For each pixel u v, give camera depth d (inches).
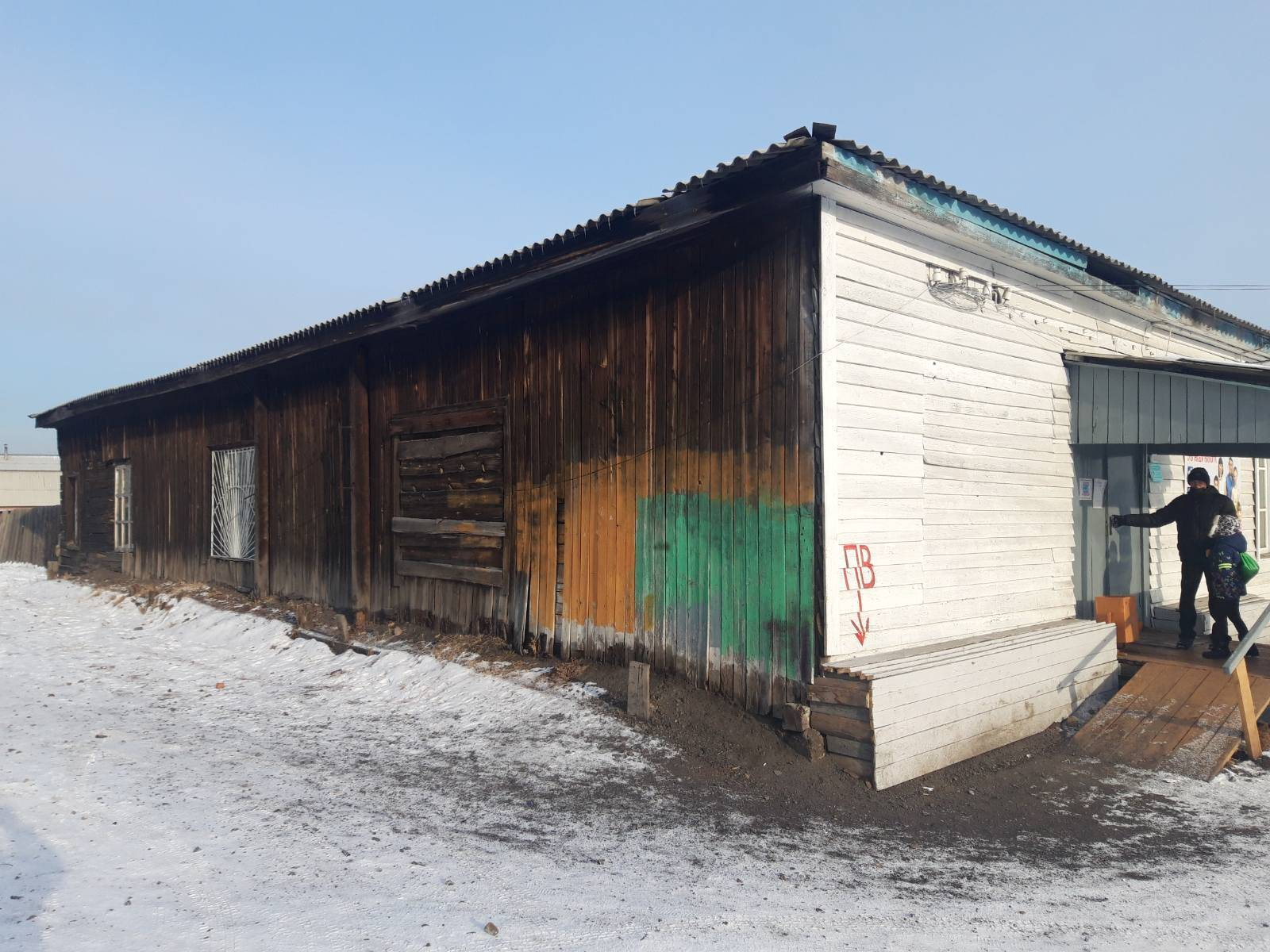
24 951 129.5
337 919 147.6
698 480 283.7
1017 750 265.7
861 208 258.1
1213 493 328.2
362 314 403.9
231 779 231.3
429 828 199.5
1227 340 473.1
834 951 144.6
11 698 325.1
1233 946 149.4
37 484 1545.3
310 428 482.0
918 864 186.2
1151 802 229.1
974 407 304.2
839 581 249.8
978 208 282.8
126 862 170.1
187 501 596.7
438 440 396.5
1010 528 318.7
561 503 334.6
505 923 150.1
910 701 238.2
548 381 340.8
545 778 237.8
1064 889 173.5
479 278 340.2
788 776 232.7
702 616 279.9
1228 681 286.5
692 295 287.1
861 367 260.5
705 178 251.1
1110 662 320.5
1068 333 357.7
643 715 271.9
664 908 159.8
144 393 619.8
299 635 429.4
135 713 308.7
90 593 628.4
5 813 194.2
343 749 268.5
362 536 437.4
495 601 363.6
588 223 283.3
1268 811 223.1
